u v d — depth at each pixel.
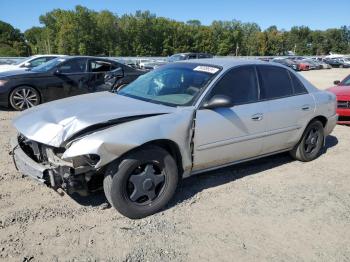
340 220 3.76
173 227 3.49
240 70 4.43
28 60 13.64
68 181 3.26
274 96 4.73
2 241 3.15
